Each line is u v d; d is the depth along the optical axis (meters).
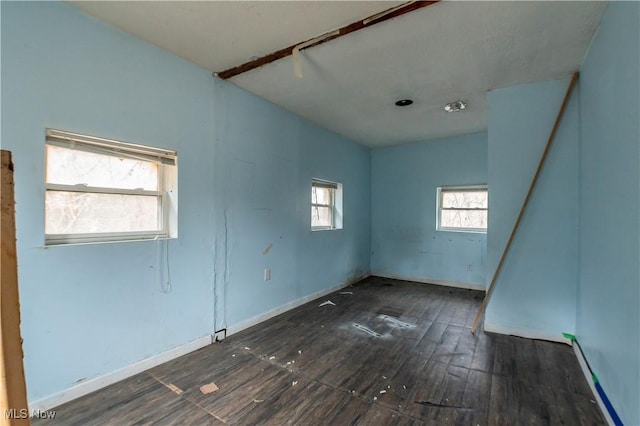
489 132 2.96
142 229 2.25
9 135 1.57
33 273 1.66
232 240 2.83
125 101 2.04
